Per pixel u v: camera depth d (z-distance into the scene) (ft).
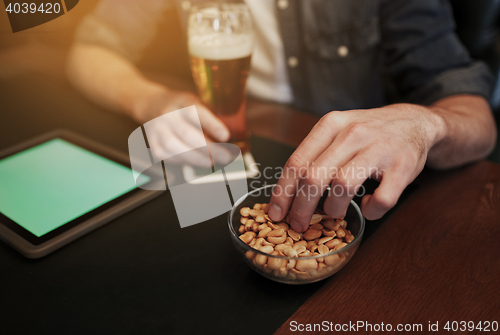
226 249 1.72
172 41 4.94
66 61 4.13
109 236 1.82
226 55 2.15
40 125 2.99
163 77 3.91
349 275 1.56
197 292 1.49
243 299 1.45
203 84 2.33
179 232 1.84
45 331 1.34
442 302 1.42
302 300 1.44
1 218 1.89
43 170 2.33
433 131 1.88
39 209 1.96
